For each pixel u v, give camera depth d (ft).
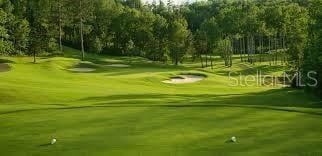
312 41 145.59
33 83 174.40
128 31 426.51
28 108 99.25
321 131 69.97
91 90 165.07
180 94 164.14
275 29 401.29
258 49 467.11
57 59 273.33
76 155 59.26
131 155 58.49
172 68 303.89
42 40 294.66
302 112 86.28
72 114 88.84
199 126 74.79
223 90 203.10
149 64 331.36
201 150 60.29
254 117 81.92
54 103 123.13
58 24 363.35
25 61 286.46
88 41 433.48
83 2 343.26
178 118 81.66
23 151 62.03
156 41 406.00
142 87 197.16
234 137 65.00
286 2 576.61
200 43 393.91
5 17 168.96
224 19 411.95
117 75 238.27
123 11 449.06
